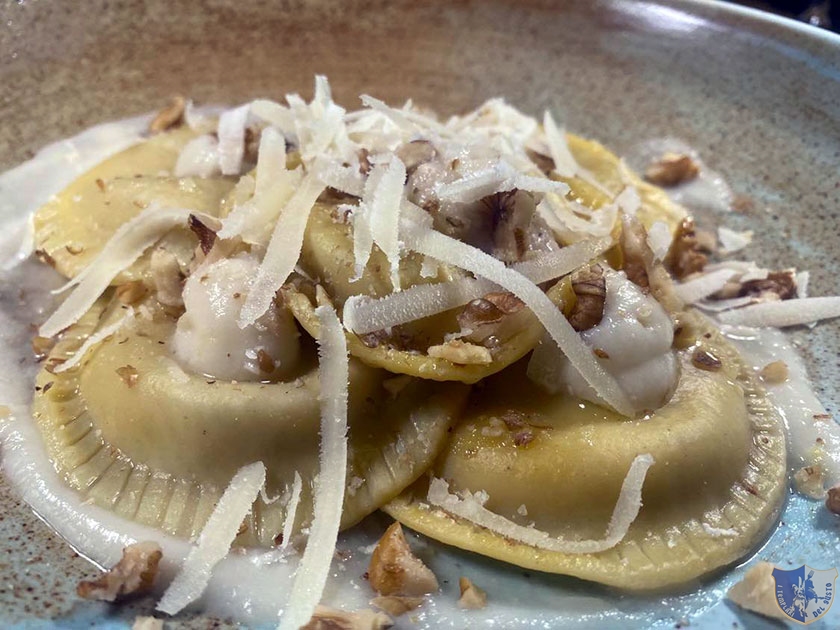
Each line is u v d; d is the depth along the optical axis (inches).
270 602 4.5
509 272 4.8
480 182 5.0
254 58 8.8
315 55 8.9
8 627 4.2
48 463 5.0
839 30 9.9
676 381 5.2
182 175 6.7
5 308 6.2
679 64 8.5
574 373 4.9
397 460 4.9
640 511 4.7
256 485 4.7
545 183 5.2
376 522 4.9
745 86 8.2
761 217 7.3
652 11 8.7
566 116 8.6
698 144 8.1
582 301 5.0
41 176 7.4
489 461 4.8
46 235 6.5
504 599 4.6
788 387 5.8
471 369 4.7
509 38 9.0
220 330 4.8
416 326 5.0
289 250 4.9
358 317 4.7
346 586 4.6
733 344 6.0
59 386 5.4
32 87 8.0
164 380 4.8
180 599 4.3
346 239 5.1
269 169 5.6
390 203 4.9
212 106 8.4
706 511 4.8
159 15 8.7
